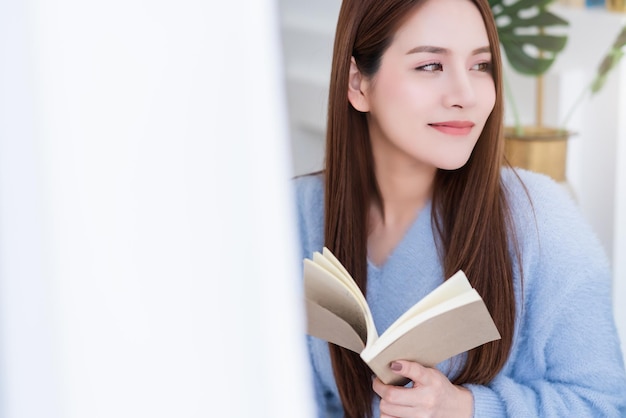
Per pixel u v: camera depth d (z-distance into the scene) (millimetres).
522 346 1108
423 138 1027
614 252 2271
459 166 1026
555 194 1119
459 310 828
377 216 1161
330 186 1151
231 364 254
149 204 243
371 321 878
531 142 1879
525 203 1095
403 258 1134
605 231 2303
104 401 244
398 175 1117
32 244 235
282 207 259
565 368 1078
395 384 957
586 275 1070
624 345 2000
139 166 241
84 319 241
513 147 1897
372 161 1139
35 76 229
